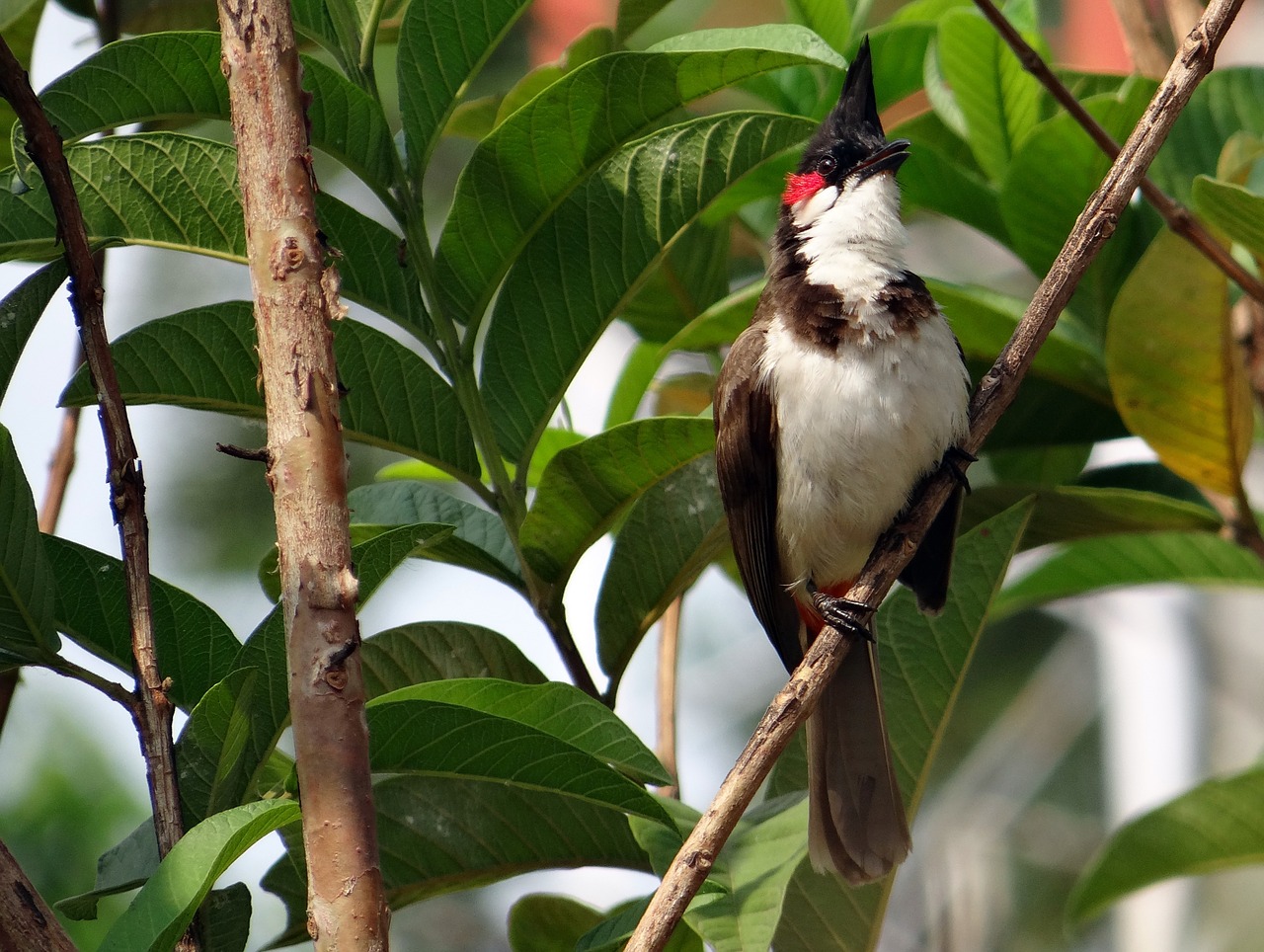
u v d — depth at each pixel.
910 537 5.63
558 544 5.10
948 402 6.26
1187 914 10.51
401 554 4.16
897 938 9.23
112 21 6.94
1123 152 4.98
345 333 4.86
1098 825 11.45
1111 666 11.32
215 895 3.77
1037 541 6.50
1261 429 7.91
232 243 4.74
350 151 4.86
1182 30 6.30
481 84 10.93
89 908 3.89
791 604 7.00
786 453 6.40
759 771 3.86
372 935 2.97
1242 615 10.46
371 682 5.12
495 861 5.22
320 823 3.00
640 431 4.79
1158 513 6.07
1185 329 5.65
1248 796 6.32
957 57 6.71
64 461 5.76
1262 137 6.64
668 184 5.12
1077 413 6.59
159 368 4.71
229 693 3.86
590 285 5.16
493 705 4.36
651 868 5.23
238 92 3.21
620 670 5.32
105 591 4.29
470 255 5.06
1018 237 6.52
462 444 5.05
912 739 5.71
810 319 6.39
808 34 4.62
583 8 10.81
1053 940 10.94
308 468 3.10
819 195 6.72
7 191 4.48
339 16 4.98
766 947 4.21
